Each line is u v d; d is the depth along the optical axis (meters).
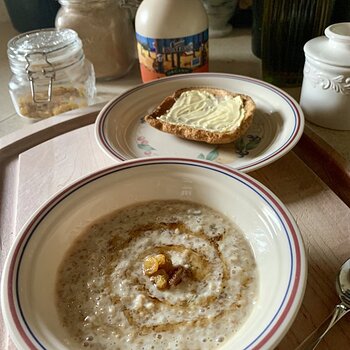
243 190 0.48
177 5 0.73
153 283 0.44
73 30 0.81
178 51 0.76
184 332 0.39
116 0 0.85
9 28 1.16
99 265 0.46
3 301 0.37
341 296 0.42
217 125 0.65
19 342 0.34
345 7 0.79
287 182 0.59
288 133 0.62
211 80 0.76
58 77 0.76
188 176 0.50
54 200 0.47
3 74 0.97
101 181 0.49
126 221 0.50
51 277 0.44
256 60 0.93
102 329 0.40
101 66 0.87
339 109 0.66
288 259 0.39
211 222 0.49
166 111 0.70
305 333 0.41
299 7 0.73
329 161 0.63
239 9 1.03
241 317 0.40
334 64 0.62
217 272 0.44
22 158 0.66
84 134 0.70
